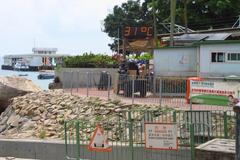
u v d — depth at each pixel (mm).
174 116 15539
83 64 40594
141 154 14281
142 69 32281
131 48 34312
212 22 47438
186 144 13531
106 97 25219
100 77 29781
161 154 13922
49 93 29172
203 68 25250
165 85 22703
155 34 36656
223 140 12383
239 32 32781
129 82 24875
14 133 24703
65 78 30250
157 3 48688
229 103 15125
